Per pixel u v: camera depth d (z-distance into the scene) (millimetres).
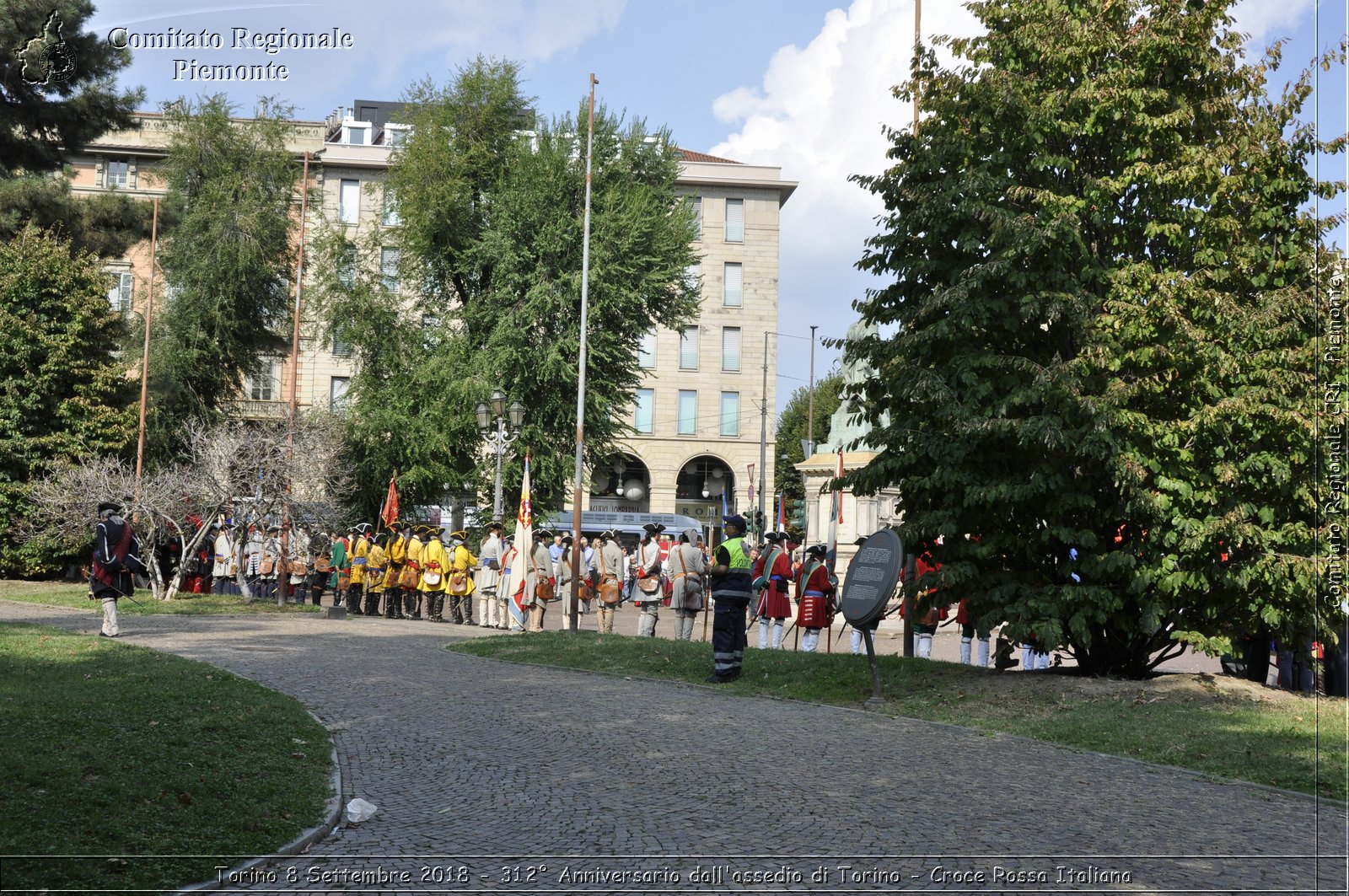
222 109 46219
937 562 15461
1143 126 14852
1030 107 15078
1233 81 15250
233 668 15234
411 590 28562
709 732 11633
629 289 40938
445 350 42031
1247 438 14031
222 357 46438
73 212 40125
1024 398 14195
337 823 7922
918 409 15406
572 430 42344
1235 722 11914
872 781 9477
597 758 10234
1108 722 11969
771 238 77562
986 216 14672
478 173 44062
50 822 6961
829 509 34000
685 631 21328
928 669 15602
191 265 45125
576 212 41906
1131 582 14039
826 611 19703
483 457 43094
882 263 16031
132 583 19125
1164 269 15219
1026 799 8969
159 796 7805
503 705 13117
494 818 8148
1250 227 14750
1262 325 13883
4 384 37938
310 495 37094
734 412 77062
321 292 44094
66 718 9992
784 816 8273
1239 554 13961
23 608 25938
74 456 38406
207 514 33656
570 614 27219
